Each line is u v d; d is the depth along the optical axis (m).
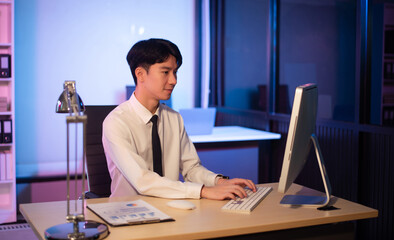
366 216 1.80
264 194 1.99
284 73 4.46
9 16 4.29
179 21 5.57
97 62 5.22
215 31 5.63
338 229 1.79
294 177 1.83
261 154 4.26
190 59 5.68
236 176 4.13
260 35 4.77
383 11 3.30
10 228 4.04
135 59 2.11
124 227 1.52
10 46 4.21
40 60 4.98
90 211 1.72
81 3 5.10
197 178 2.25
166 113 2.34
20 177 4.75
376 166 3.38
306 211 1.78
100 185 2.56
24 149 4.94
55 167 4.97
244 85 5.11
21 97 4.91
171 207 1.79
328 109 3.88
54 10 5.00
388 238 3.29
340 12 3.67
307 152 1.92
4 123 4.14
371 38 3.41
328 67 3.84
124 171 2.03
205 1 5.59
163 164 2.31
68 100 1.64
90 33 5.17
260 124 4.74
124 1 5.29
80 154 5.08
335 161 3.77
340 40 3.68
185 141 2.41
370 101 3.44
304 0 4.12
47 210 1.75
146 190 1.95
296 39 4.26
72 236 1.38
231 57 5.38
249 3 4.95
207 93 5.66
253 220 1.63
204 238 1.50
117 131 2.11
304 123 1.72
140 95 2.19
